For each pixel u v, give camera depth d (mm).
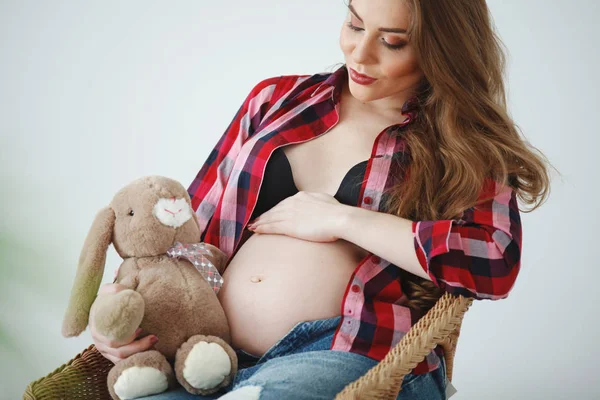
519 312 2492
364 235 1538
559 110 2455
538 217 2471
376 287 1568
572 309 2463
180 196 1523
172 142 2703
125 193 1516
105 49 2711
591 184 2441
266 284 1550
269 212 1669
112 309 1380
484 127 1686
